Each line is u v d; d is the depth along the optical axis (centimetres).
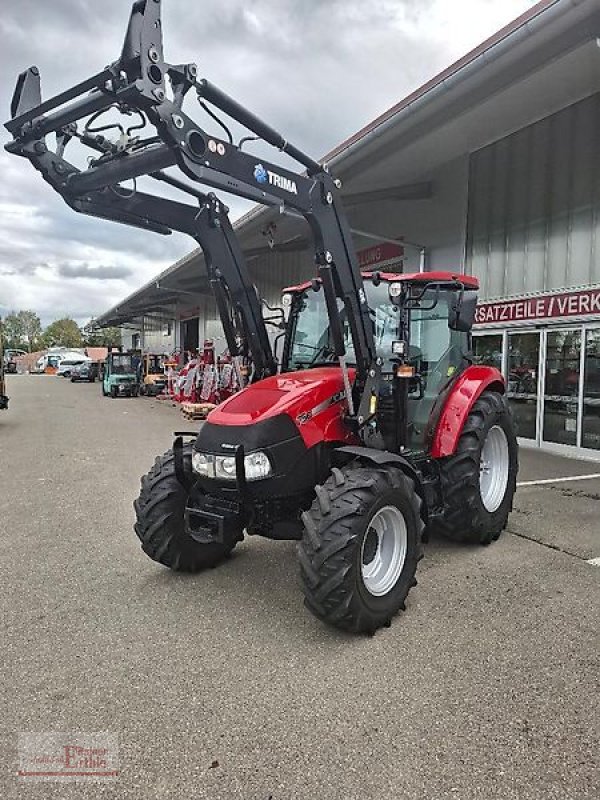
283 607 387
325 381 404
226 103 353
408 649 331
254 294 468
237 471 362
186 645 338
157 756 248
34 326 10812
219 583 427
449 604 388
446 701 283
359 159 1029
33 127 380
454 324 471
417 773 236
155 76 314
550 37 667
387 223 1355
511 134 1016
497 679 300
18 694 292
